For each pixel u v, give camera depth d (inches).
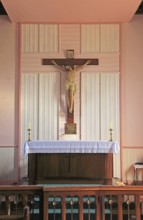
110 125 377.1
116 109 380.8
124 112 380.5
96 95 382.0
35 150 310.5
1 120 379.9
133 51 382.6
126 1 320.2
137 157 376.2
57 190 167.3
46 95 382.0
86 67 383.2
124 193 168.7
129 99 380.8
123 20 376.8
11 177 375.2
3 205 183.2
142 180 371.6
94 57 382.9
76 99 382.0
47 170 309.7
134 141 378.0
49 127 379.9
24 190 172.4
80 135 379.6
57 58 382.0
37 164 310.2
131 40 383.2
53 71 382.3
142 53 382.0
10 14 357.4
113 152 308.5
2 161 376.5
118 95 381.7
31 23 384.5
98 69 382.3
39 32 384.5
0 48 383.2
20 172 375.2
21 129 379.6
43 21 380.8
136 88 381.1
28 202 181.2
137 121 379.6
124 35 383.6
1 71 382.0
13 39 383.6
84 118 380.5
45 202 167.0
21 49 383.2
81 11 348.2
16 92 381.4
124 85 381.7
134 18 384.2
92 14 357.4
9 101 380.8
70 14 357.7
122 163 375.6
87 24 384.5
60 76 382.0
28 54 383.2
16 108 380.5
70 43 384.2
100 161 309.1
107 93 382.0
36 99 382.0
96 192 169.0
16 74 382.3
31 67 382.0
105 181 307.1
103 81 382.3
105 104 382.0
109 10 344.8
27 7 336.5
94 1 321.1
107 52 383.2
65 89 379.6
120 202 168.7
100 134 379.9
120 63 382.3
